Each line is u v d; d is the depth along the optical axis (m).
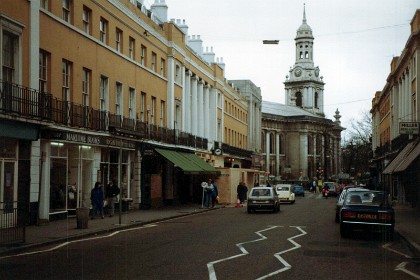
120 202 23.20
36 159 22.22
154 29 38.69
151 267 12.07
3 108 19.27
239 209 39.75
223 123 62.25
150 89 37.81
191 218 29.30
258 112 88.88
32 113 21.23
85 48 27.69
